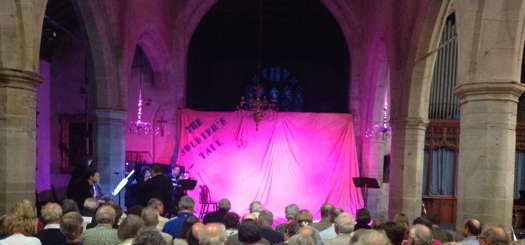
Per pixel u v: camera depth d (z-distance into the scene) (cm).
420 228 372
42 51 1595
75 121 1677
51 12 1468
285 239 507
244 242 379
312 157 1619
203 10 1708
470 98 661
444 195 1424
